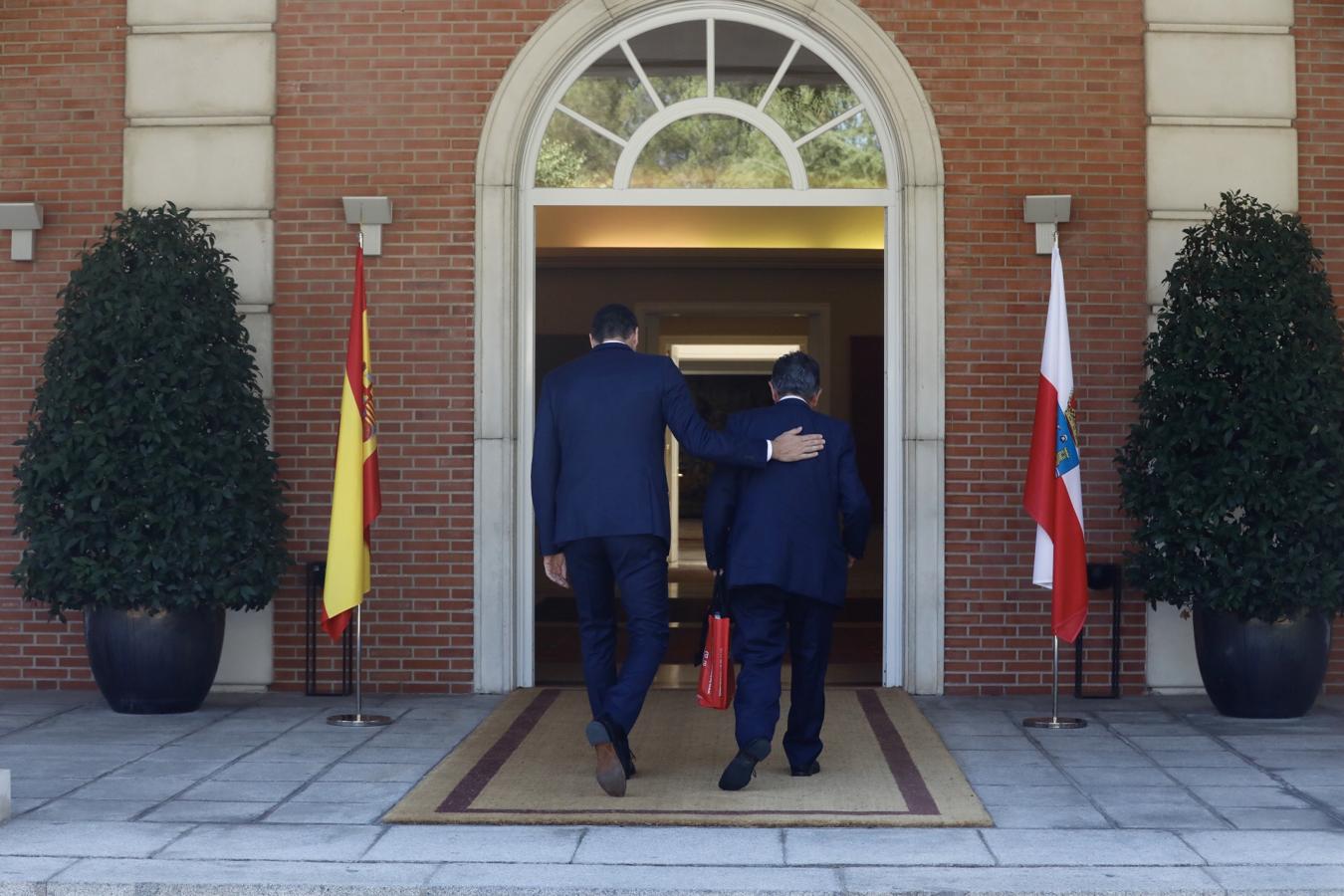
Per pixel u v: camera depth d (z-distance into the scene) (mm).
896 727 6453
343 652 7430
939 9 7535
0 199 7656
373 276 7520
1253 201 6898
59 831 4574
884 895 3926
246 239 7535
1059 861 4242
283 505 7438
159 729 6445
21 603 7629
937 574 7418
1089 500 7453
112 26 7637
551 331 14805
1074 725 6523
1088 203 7484
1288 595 6496
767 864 4219
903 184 7523
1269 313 6582
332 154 7562
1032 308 7453
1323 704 7234
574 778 5379
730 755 5855
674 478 17219
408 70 7566
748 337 15289
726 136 7707
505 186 7516
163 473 6637
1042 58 7527
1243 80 7535
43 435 6750
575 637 10414
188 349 6727
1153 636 7449
